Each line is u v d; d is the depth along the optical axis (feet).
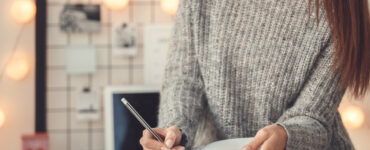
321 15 2.56
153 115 9.14
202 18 2.79
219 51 2.76
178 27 2.92
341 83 2.57
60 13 10.14
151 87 9.27
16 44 9.82
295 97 2.73
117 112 9.14
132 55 10.23
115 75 10.24
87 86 10.21
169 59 2.94
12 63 9.75
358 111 9.46
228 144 2.38
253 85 2.75
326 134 2.51
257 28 2.68
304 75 2.65
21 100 9.85
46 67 10.12
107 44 10.22
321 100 2.60
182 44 2.87
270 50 2.67
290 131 2.27
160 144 2.33
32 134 9.46
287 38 2.64
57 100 10.18
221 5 2.74
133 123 9.15
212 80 2.79
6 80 9.77
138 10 10.28
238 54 2.74
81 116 10.12
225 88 2.77
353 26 2.45
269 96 2.72
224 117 2.81
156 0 10.30
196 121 2.74
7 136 9.78
